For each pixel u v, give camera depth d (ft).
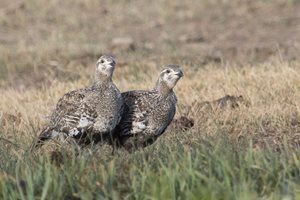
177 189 34.86
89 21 117.19
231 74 67.41
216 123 51.03
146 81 68.80
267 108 53.72
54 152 41.50
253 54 87.71
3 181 35.81
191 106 56.29
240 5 118.32
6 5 125.70
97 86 45.88
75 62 87.40
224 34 105.19
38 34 112.16
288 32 102.68
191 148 41.91
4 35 111.96
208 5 119.55
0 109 61.77
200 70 74.02
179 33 107.86
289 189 33.91
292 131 49.32
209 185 34.14
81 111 45.50
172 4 120.98
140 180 36.06
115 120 45.57
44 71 85.35
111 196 34.94
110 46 96.48
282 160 37.06
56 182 35.55
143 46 97.09
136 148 46.47
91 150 42.37
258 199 34.32
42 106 60.08
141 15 118.21
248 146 40.70
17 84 81.51
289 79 61.87
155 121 46.19
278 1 117.39
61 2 125.70
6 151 43.70
